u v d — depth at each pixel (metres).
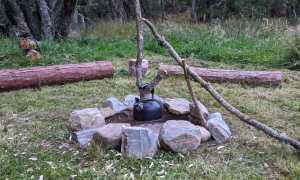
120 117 2.74
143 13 11.53
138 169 2.13
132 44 6.12
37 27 6.81
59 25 6.58
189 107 2.77
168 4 13.15
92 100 3.39
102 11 10.89
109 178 2.05
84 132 2.46
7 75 3.62
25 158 2.28
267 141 2.51
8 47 4.99
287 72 4.63
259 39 6.50
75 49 5.21
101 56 5.11
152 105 2.63
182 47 5.81
